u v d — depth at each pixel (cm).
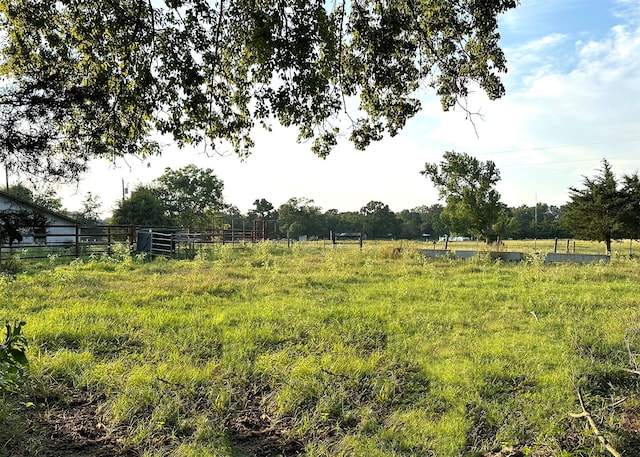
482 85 736
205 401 475
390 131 742
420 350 632
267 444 404
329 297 1013
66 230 2964
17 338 386
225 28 607
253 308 875
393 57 672
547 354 612
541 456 379
